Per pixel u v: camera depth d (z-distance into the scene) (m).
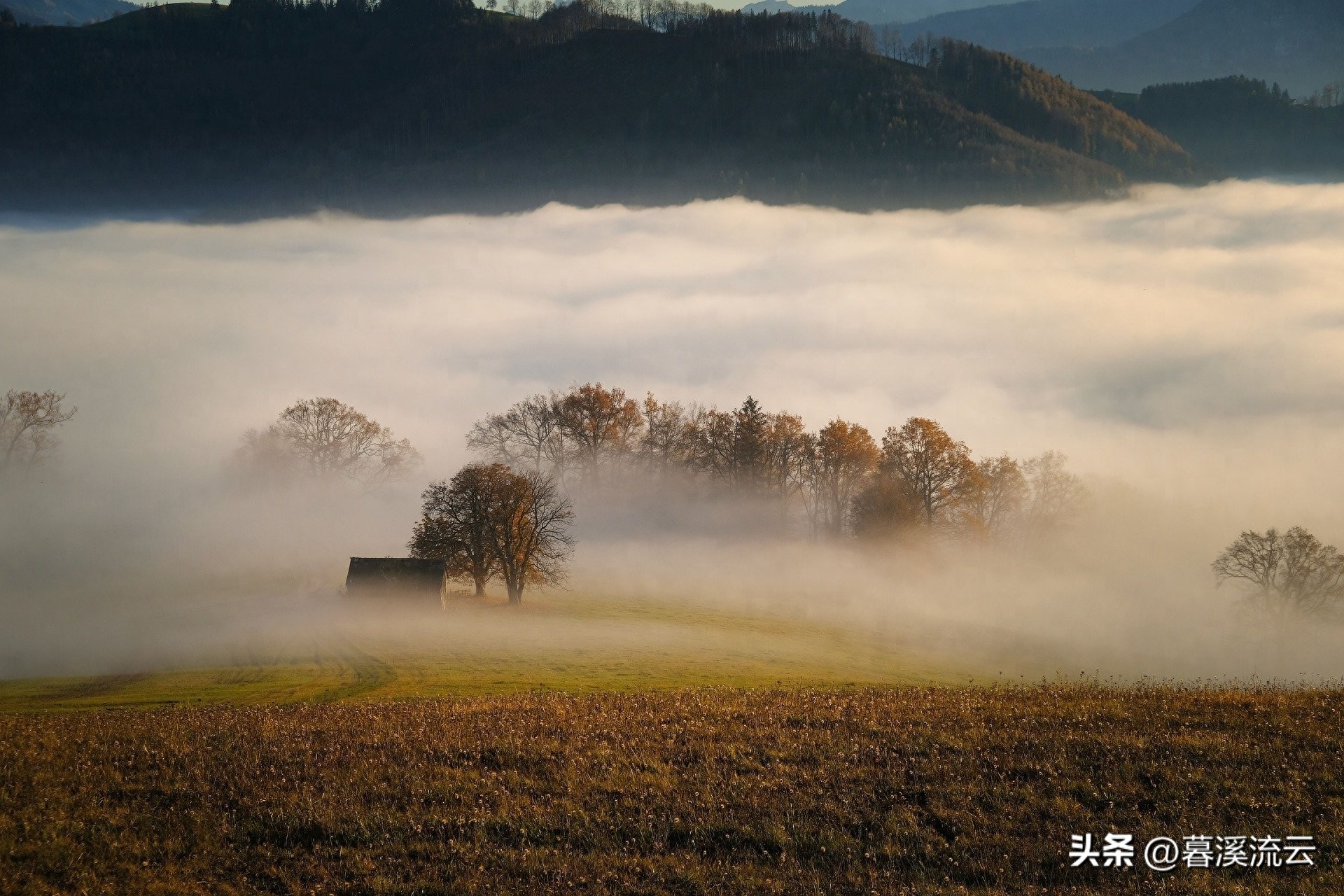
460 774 26.11
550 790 25.09
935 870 20.94
